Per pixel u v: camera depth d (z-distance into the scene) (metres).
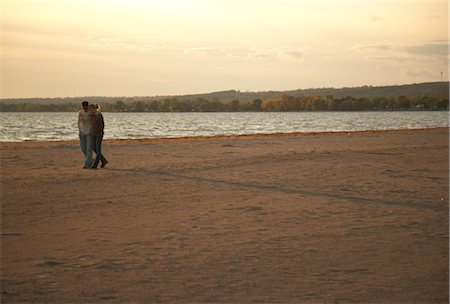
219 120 155.50
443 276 8.26
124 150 31.02
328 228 11.37
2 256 9.16
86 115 21.59
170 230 11.10
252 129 83.94
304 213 12.95
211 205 13.95
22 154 27.86
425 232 11.09
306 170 21.64
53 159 25.48
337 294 7.45
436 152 30.70
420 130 61.59
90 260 8.95
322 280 8.03
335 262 8.93
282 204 14.13
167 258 9.09
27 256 9.17
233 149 32.03
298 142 38.75
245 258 9.12
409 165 23.91
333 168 22.42
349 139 43.12
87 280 7.98
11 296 7.33
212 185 17.45
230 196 15.36
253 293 7.47
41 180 18.25
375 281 8.00
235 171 21.20
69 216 12.47
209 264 8.77
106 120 151.88
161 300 7.21
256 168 22.25
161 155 28.05
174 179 18.83
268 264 8.80
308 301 7.19
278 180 18.70
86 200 14.56
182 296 7.36
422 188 17.05
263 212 13.04
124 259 9.02
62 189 16.41
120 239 10.34
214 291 7.54
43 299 7.23
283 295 7.40
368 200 14.81
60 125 99.88
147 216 12.51
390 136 47.94
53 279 8.02
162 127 92.75
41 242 10.09
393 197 15.32
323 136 47.50
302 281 7.98
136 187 16.94
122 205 13.88
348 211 13.25
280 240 10.33
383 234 10.88
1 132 68.31
